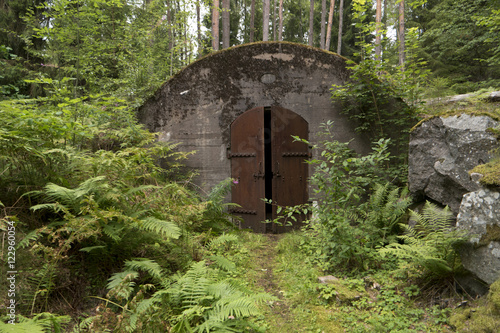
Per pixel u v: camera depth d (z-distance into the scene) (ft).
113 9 27.63
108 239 10.86
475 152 12.53
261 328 9.11
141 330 7.68
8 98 19.80
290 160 21.31
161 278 10.28
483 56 35.63
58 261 9.69
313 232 16.24
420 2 20.67
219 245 14.44
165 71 31.07
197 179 22.08
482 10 28.45
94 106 17.15
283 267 14.15
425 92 24.30
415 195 15.25
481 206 10.03
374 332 9.11
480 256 9.76
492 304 8.70
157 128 22.33
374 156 14.07
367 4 19.12
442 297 10.62
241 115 21.57
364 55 20.15
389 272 12.34
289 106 21.68
